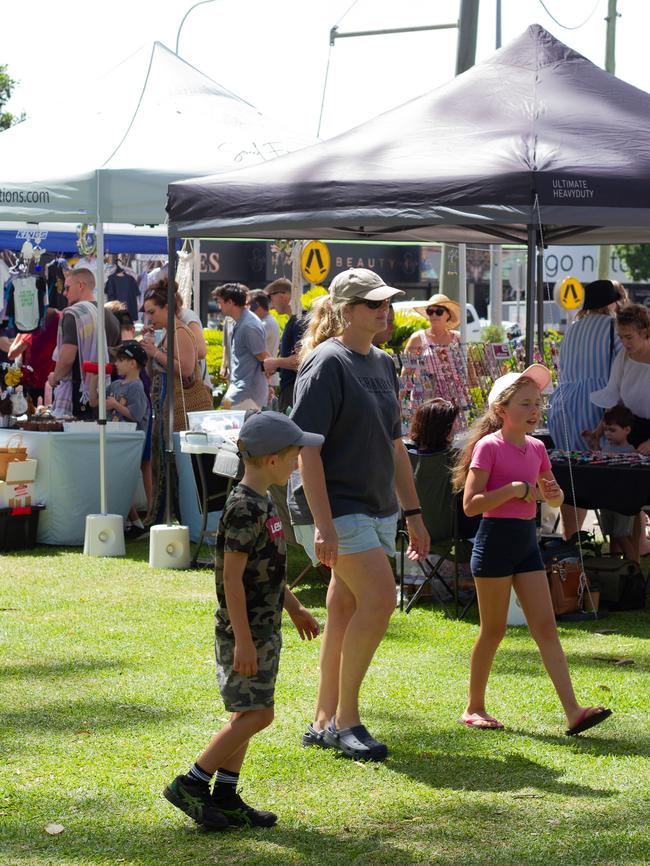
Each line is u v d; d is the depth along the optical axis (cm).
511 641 863
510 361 1259
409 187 919
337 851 489
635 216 902
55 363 1461
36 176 1166
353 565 595
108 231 1944
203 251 3481
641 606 991
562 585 945
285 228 974
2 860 477
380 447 605
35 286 1748
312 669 771
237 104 1373
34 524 1238
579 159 912
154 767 588
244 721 505
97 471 1253
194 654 812
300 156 1017
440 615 936
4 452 1224
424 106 1027
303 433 509
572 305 2748
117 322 1384
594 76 1045
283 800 546
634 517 1076
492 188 897
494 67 1049
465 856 483
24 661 792
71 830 509
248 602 505
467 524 935
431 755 609
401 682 745
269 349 1645
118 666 780
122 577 1081
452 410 929
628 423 1049
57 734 640
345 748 602
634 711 690
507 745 626
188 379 1269
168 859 480
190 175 1171
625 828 511
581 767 592
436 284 3916
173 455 1149
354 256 3712
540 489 671
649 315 1072
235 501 499
